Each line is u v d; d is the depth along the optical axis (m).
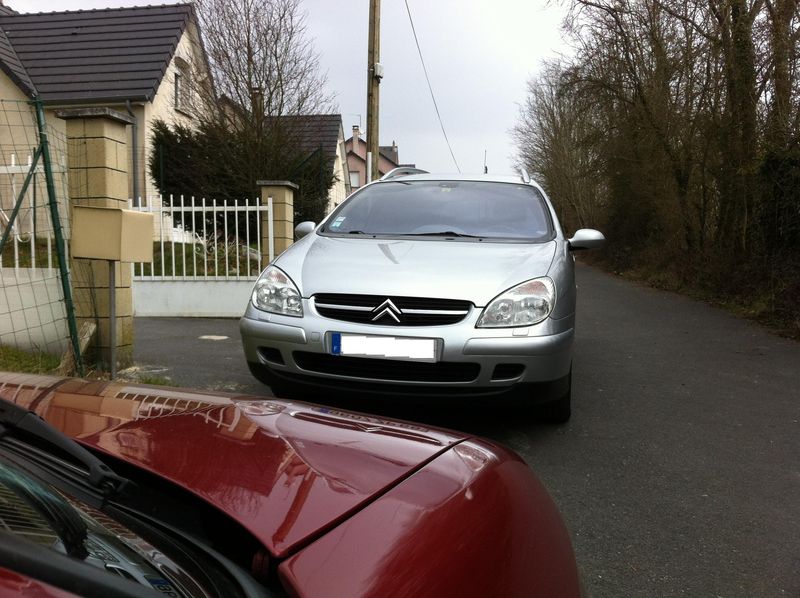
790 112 9.41
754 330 8.33
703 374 5.86
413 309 3.47
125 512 1.24
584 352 6.81
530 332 3.45
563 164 30.50
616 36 14.89
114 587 0.85
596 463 3.59
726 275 11.17
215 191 14.54
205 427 1.62
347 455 1.51
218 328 7.88
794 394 5.21
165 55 17.48
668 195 15.20
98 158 5.07
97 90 16.45
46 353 5.34
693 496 3.21
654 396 5.05
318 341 3.49
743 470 3.57
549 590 1.30
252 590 1.06
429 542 1.20
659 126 14.31
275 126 15.00
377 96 14.22
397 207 4.81
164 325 8.04
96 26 19.09
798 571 2.54
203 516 1.27
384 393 3.46
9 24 19.42
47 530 0.95
